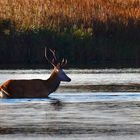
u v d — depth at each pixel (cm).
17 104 6950
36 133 5244
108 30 14338
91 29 14050
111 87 8669
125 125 5575
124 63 13388
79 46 13638
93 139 4994
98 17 14600
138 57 13812
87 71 11512
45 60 13438
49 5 15325
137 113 6244
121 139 4988
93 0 15650
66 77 7694
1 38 13462
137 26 14400
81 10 14975
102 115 6128
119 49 13788
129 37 14225
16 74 10944
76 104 6938
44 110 6475
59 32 13862
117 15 14650
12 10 15250
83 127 5497
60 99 7388
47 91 7612
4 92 7488
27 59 13362
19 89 7481
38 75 10712
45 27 14000
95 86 8825
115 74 10850
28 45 13462
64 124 5644
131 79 9925
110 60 13738
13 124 5647
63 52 13600
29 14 14950
